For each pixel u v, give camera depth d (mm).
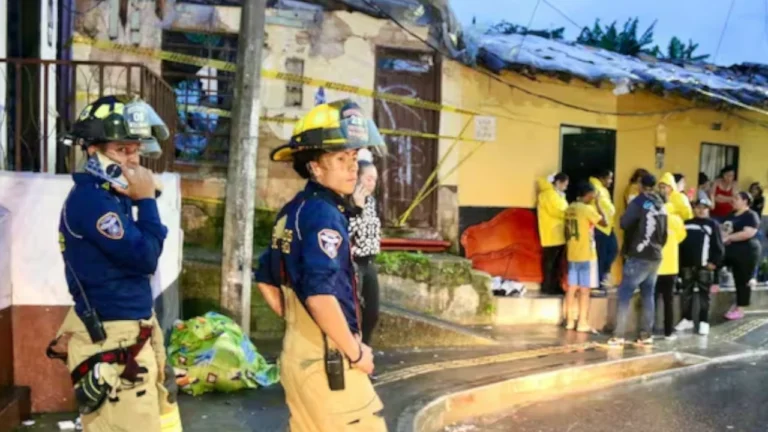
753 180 12383
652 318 8469
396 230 9453
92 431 2980
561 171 10297
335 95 8977
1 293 4414
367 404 2936
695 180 11547
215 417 4898
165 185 5777
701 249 9227
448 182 9609
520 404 6391
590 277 8828
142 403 3004
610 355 7809
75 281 2988
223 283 6672
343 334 2787
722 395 6805
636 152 10898
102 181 3004
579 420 5973
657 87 9812
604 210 9508
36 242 4602
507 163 9898
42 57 7129
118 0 8328
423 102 9352
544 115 10086
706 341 9000
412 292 8516
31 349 4641
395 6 9094
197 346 5473
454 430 5645
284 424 4801
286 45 8797
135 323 3018
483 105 9711
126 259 2949
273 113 8773
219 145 8797
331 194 2967
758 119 12055
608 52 12242
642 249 8258
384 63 9258
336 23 8938
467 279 8742
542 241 9734
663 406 6418
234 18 8609
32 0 7008
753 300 10977
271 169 8805
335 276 2807
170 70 8719
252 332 7359
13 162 6609
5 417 4203
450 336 7863
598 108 10469
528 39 11500
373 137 2959
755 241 10078
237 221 6621
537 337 8484
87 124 2992
